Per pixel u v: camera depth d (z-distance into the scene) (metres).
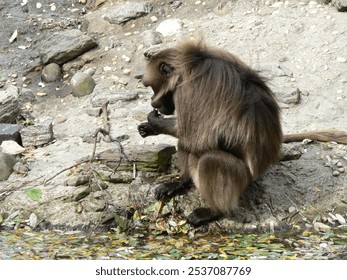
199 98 12.00
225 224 12.92
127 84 17.09
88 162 13.79
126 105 16.34
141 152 13.70
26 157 14.55
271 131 12.32
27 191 13.37
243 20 18.22
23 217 13.16
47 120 16.19
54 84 17.56
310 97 15.96
